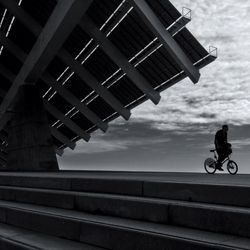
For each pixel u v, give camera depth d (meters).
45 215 4.98
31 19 16.72
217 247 3.06
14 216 5.69
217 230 3.60
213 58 15.28
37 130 19.02
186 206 3.90
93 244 4.19
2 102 23.98
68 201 5.56
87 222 4.29
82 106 23.28
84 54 18.52
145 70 17.88
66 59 18.64
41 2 16.03
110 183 5.58
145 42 16.00
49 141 19.12
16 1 17.05
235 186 4.03
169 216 4.06
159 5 13.82
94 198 5.07
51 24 14.72
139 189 5.13
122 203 4.63
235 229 3.46
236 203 4.01
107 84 20.23
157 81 18.28
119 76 19.03
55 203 5.85
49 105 25.14
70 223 4.54
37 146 18.75
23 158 18.84
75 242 4.38
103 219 4.47
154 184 4.93
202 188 4.35
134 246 3.73
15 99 19.91
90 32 16.12
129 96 20.67
